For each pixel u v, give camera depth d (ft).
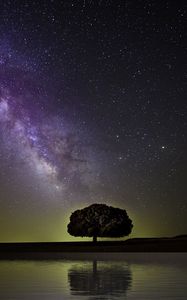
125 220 217.97
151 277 56.44
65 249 179.83
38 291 42.27
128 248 174.29
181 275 59.21
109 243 206.69
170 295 38.32
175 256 127.03
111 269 71.87
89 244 204.03
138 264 85.97
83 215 218.38
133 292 40.65
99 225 216.74
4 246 192.75
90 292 40.93
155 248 170.60
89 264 87.71
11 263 94.53
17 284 49.14
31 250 177.27
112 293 40.06
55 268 76.38
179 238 209.97
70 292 41.16
